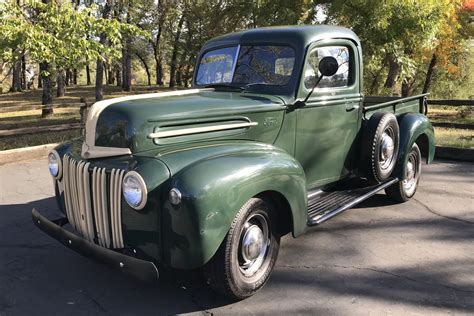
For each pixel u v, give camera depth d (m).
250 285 3.35
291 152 4.18
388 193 5.61
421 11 11.29
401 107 5.83
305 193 3.67
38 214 3.72
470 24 19.39
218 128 3.57
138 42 31.80
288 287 3.59
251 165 3.20
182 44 27.14
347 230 4.78
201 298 3.44
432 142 5.92
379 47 12.20
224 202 2.98
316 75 4.31
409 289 3.54
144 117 3.23
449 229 4.80
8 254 4.26
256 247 3.36
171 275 3.75
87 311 3.27
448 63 21.77
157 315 3.21
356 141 4.91
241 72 4.41
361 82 4.86
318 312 3.23
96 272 3.89
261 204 3.36
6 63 12.09
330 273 3.82
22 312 3.26
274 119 3.95
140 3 23.02
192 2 21.44
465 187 6.38
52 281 3.73
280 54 4.25
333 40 4.46
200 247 2.92
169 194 2.92
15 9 10.14
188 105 3.52
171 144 3.35
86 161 3.33
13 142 9.96
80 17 10.49
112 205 3.14
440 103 10.08
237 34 4.64
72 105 11.45
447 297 3.42
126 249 3.17
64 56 10.48
